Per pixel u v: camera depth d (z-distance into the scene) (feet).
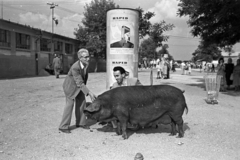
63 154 14.69
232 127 20.86
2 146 15.89
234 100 35.01
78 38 129.90
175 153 14.96
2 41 78.43
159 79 72.79
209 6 45.62
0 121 22.00
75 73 18.29
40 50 100.07
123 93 17.16
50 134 18.48
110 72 32.83
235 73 45.78
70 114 18.98
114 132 19.25
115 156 14.43
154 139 17.57
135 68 33.01
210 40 53.62
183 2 51.01
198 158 14.25
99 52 126.21
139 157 13.52
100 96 17.47
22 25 86.02
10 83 55.98
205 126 21.11
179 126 17.83
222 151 15.39
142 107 17.20
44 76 85.40
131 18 31.96
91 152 15.02
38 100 33.06
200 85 54.54
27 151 15.11
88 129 20.08
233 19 46.52
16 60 85.25
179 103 17.28
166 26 47.11
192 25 53.57
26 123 21.43
